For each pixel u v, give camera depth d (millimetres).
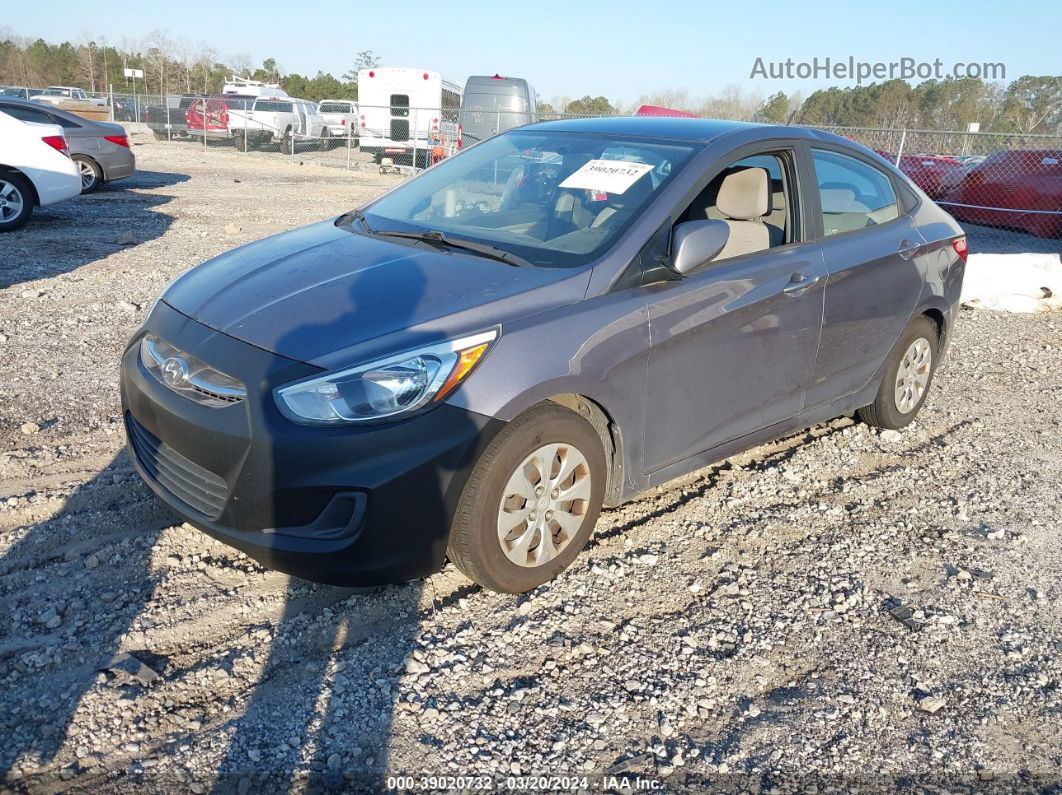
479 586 3326
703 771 2521
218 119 25453
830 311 4160
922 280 4746
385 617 3104
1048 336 7812
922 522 4113
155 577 3246
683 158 3768
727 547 3760
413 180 4441
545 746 2566
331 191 16531
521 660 2930
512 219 3738
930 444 5082
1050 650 3182
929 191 15602
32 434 4379
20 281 7496
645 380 3381
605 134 4141
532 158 4133
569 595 3312
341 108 30500
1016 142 15359
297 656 2879
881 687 2928
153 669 2764
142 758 2420
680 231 3393
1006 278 8953
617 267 3338
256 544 2877
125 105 31484
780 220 4105
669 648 3051
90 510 3678
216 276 3559
